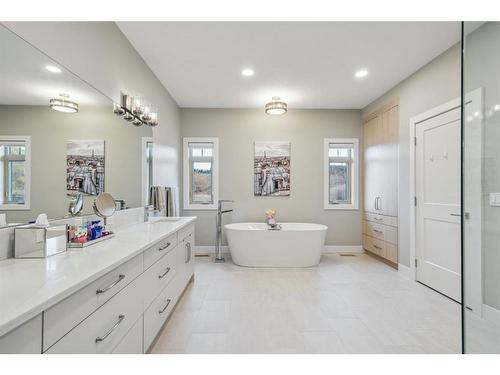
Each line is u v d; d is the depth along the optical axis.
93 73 2.06
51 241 1.41
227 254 4.82
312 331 2.15
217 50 2.87
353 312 2.50
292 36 2.61
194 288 3.12
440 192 2.97
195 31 2.52
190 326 2.23
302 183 4.96
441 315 2.44
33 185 1.51
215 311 2.51
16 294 0.88
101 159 2.14
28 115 1.47
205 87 3.92
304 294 2.94
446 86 2.87
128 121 2.59
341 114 4.98
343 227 4.97
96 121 2.07
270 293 2.97
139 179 2.84
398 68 3.30
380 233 4.26
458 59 2.72
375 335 2.09
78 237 1.60
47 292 0.89
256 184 4.94
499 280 1.88
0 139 1.32
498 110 1.88
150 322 1.82
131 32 2.53
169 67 3.27
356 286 3.19
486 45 1.83
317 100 4.52
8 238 1.34
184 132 4.89
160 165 3.72
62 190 1.73
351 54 2.97
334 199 5.07
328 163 4.99
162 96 3.82
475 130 1.88
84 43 1.95
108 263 1.25
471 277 1.86
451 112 2.81
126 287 1.45
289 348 1.92
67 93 1.76
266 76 3.54
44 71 1.58
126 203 2.56
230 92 4.12
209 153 4.99
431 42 2.73
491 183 1.91
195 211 4.91
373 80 3.67
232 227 4.58
